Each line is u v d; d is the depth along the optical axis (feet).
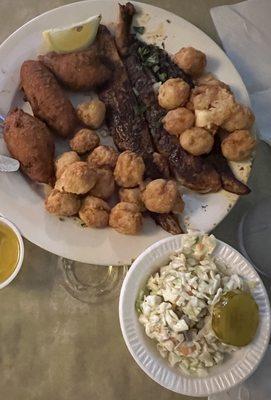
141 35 1.14
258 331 0.93
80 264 1.10
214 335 0.91
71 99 1.13
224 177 1.09
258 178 1.16
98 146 1.09
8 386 1.04
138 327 0.92
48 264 1.09
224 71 1.14
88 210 1.03
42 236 1.03
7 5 1.21
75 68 1.08
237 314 0.90
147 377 1.06
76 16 1.13
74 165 1.02
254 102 1.19
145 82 1.11
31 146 1.03
